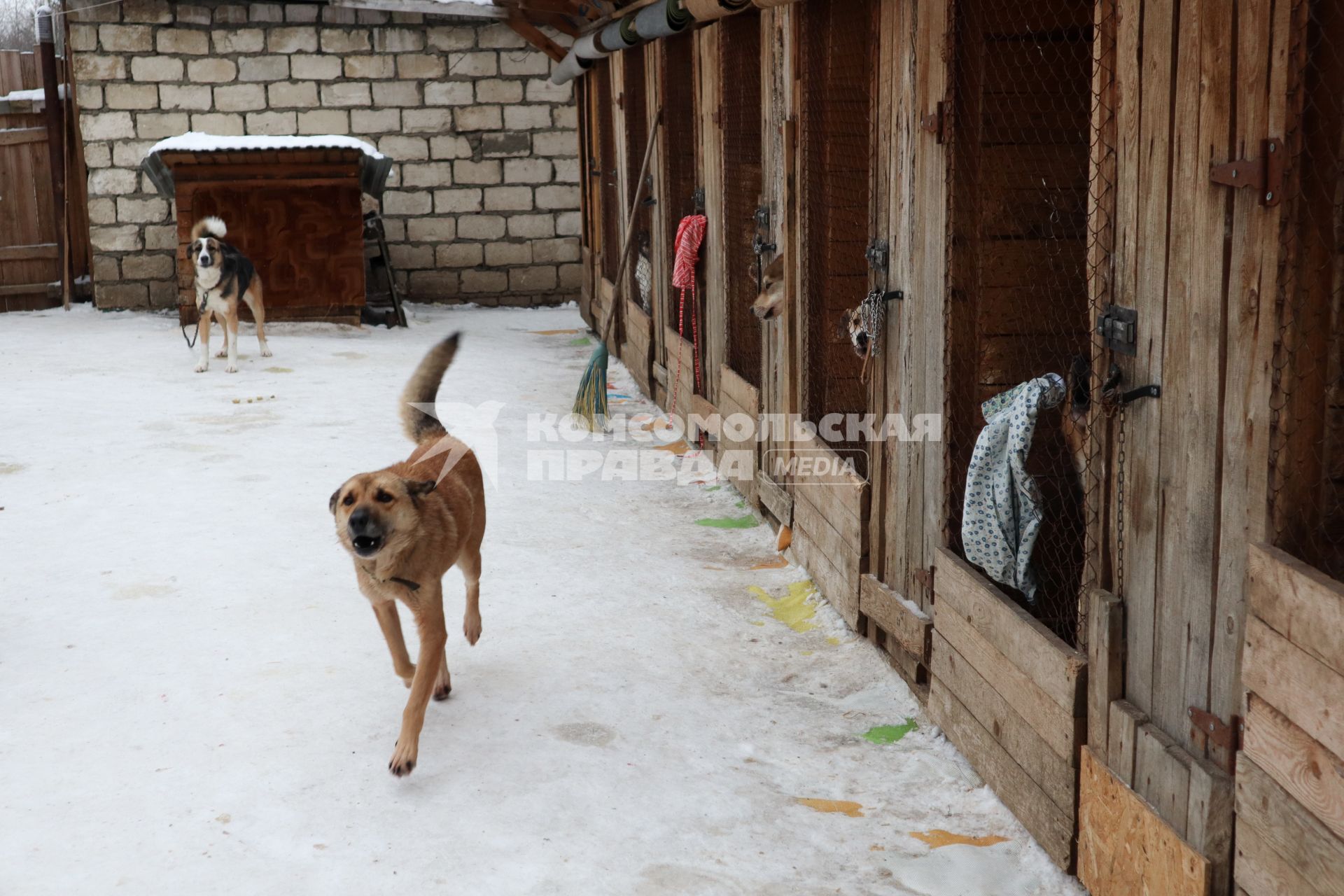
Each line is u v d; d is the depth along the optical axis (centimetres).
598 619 469
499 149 1434
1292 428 211
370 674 409
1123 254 263
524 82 1422
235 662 414
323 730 368
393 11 1290
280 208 1216
